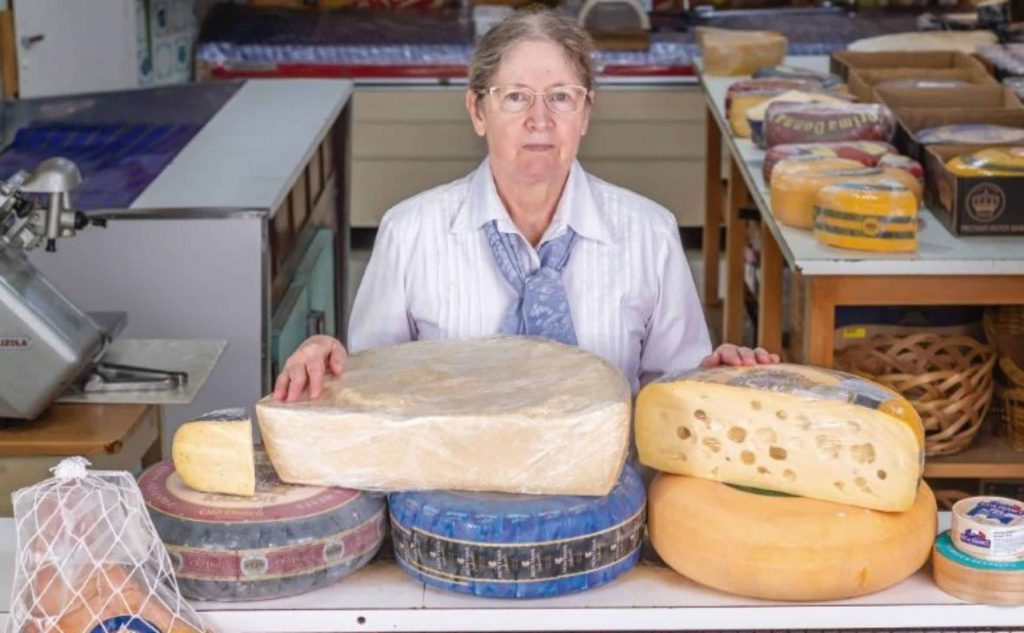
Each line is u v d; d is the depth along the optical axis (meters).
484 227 2.60
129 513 1.89
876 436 1.96
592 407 1.96
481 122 2.54
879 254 3.15
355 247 7.05
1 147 4.23
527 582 1.94
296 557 1.95
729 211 5.47
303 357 2.12
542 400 2.00
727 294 5.53
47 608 1.86
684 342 2.74
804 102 4.14
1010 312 3.45
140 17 6.70
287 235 4.11
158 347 3.04
